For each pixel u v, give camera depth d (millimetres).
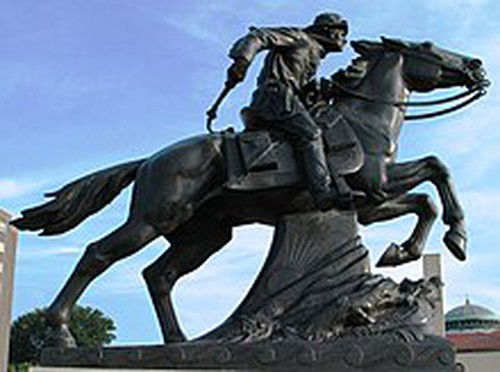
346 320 6172
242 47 6555
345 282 6383
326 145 6516
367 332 6074
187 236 6992
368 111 6773
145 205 6488
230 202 6703
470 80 6977
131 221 6516
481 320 28922
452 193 6574
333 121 6668
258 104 6773
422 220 6750
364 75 6941
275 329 6211
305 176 6449
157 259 7020
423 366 5832
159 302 6887
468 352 18672
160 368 6090
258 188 6484
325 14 7191
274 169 6500
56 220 6723
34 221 6727
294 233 6590
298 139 6496
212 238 7027
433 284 6520
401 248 6730
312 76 7023
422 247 6715
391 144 6652
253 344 6062
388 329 6094
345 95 6918
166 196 6457
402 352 5883
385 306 6301
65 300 6363
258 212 6766
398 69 6949
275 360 5992
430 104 7023
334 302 6258
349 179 6520
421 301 6336
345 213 6613
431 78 6938
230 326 6301
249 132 6707
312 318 6223
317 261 6488
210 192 6609
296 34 6957
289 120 6559
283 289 6406
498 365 18250
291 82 6855
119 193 6867
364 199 6559
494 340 22562
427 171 6637
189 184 6516
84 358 6168
